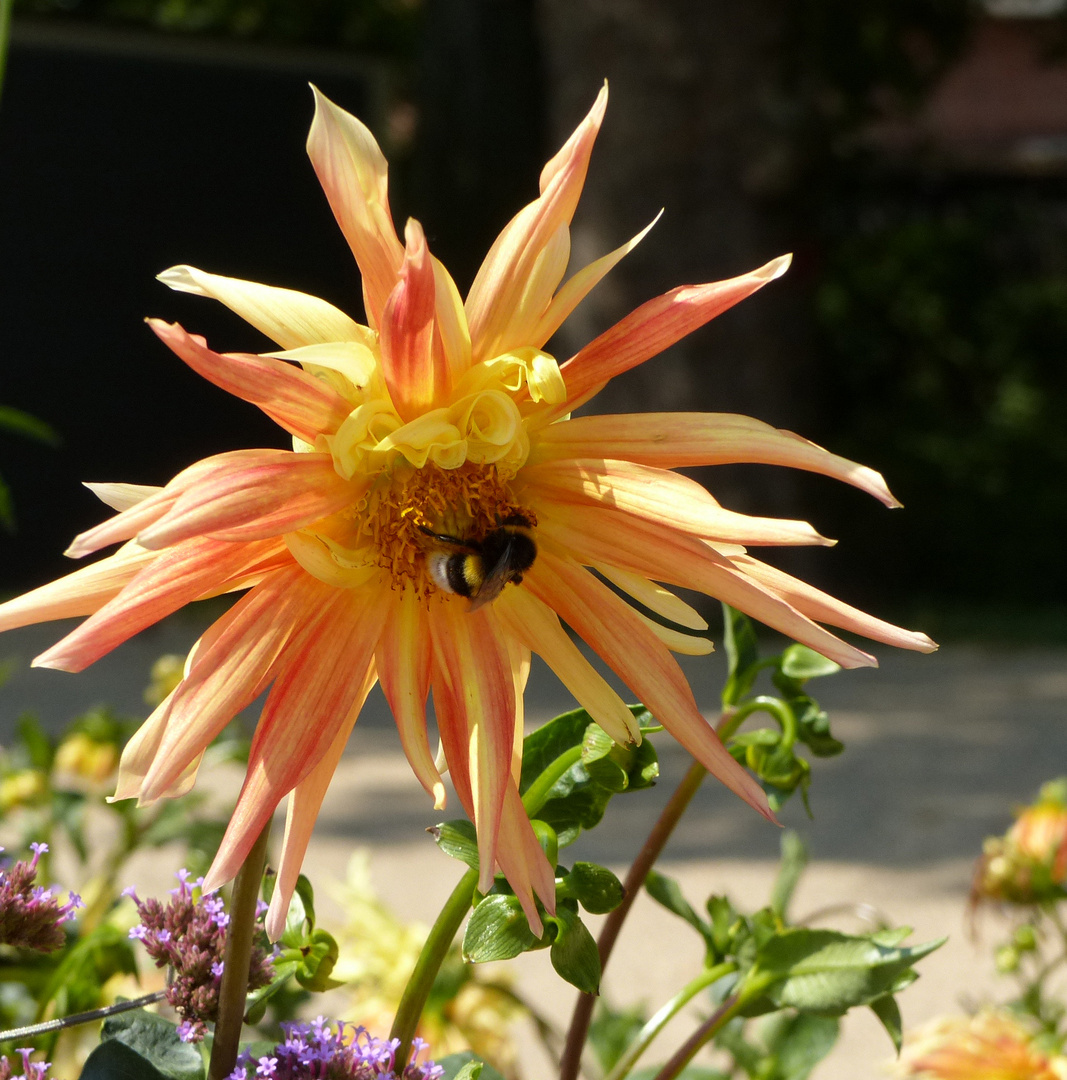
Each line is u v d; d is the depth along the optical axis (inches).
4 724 300.2
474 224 500.7
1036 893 89.7
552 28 419.8
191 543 41.7
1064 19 596.4
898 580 514.6
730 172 408.8
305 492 43.3
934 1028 81.4
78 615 42.1
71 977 61.0
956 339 530.9
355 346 44.8
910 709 349.4
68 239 490.6
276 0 624.7
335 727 43.3
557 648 48.2
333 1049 43.3
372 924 89.4
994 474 514.0
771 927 55.3
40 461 490.3
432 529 47.7
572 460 47.9
